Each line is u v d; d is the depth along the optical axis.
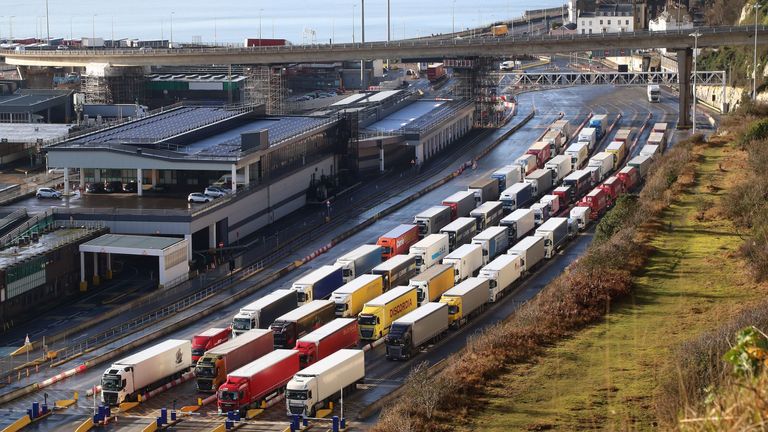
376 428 171.62
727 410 61.03
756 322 166.62
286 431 196.00
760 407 59.78
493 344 194.88
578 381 175.75
